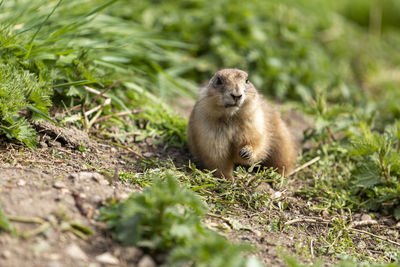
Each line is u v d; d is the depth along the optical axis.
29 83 8.78
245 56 15.19
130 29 13.38
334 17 20.88
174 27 15.23
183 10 16.09
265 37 15.72
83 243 5.96
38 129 8.93
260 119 9.45
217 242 5.53
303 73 15.29
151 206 5.92
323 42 18.14
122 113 10.63
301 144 11.89
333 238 7.96
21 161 7.96
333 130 11.41
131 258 5.85
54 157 8.48
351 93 15.52
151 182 7.98
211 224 7.15
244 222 7.74
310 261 6.91
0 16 10.49
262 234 7.45
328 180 10.14
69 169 8.00
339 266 6.50
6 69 8.70
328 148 11.16
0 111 8.13
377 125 13.05
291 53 15.65
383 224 8.84
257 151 9.65
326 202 9.16
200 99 9.45
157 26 15.09
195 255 5.48
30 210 6.20
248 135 9.40
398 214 9.01
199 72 15.08
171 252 5.71
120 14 14.55
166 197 5.85
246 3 16.75
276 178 9.11
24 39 9.93
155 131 10.86
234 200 8.39
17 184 6.80
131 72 12.12
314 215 8.73
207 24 15.57
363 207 9.37
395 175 9.69
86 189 7.06
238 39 15.20
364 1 24.58
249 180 8.74
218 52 14.99
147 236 6.04
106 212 6.39
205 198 8.03
